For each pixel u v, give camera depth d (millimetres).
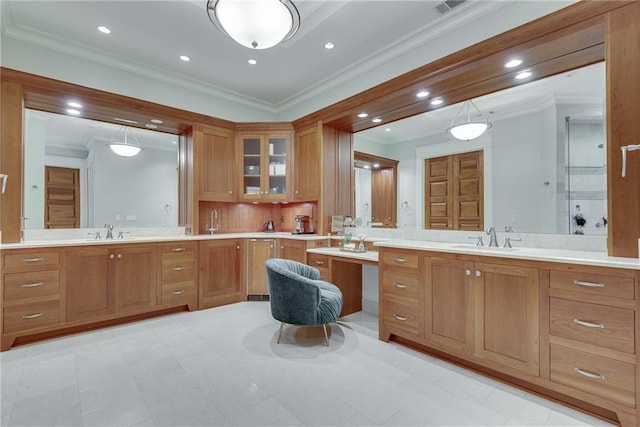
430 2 2490
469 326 2211
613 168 1840
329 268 3414
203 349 2547
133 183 3957
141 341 2711
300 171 4215
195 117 3932
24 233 3178
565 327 1798
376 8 2578
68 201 3516
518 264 1981
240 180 4305
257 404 1807
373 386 2004
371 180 3775
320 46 3158
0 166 2686
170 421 1656
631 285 1591
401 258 2637
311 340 2746
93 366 2250
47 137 3410
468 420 1678
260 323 3193
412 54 3082
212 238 3785
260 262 4094
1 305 2537
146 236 3824
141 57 3400
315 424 1640
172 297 3486
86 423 1637
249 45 2068
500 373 2102
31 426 1611
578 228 2314
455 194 3018
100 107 3336
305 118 4008
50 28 2875
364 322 3270
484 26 2500
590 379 1710
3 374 2133
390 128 3588
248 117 4605
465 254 2232
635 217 1776
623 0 1779
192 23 2812
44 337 2766
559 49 2148
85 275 2951
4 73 2699
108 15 2697
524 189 2594
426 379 2094
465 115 2965
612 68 1836
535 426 1638
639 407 1556
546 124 2490
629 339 1595
